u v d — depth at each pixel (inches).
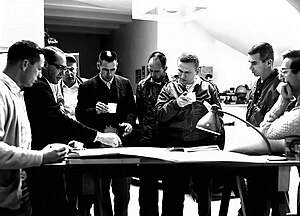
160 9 141.0
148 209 89.7
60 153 72.0
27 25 175.8
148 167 78.4
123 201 114.7
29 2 175.5
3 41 170.7
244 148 85.0
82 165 71.2
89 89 123.6
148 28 295.4
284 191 77.2
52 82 99.8
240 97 233.3
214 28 262.8
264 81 109.9
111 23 359.3
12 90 75.8
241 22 234.5
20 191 76.9
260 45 107.9
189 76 117.0
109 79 123.3
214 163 70.0
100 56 123.0
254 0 205.8
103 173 75.9
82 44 427.5
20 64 76.5
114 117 123.0
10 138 74.8
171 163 72.7
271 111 88.5
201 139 116.2
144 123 144.9
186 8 139.8
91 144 107.2
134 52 331.9
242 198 92.7
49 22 344.5
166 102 119.9
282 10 199.0
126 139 136.2
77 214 86.9
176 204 86.4
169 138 119.6
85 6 301.1
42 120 88.9
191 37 271.1
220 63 276.4
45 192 80.9
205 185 95.1
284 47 223.3
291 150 75.9
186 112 116.6
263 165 71.1
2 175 74.2
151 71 145.0
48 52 97.7
